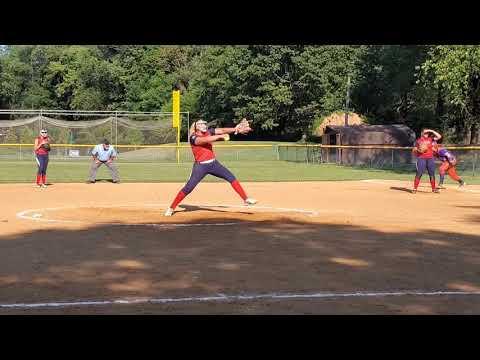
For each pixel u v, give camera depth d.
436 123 57.25
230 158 54.69
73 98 82.12
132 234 11.07
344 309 6.13
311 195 20.50
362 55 64.06
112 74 79.69
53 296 6.54
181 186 24.59
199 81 74.69
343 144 47.56
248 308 6.12
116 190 22.25
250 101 67.56
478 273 7.93
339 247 9.82
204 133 13.66
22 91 88.19
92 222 12.70
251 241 10.36
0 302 6.30
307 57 65.12
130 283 7.16
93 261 8.52
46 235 10.91
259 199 18.84
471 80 38.69
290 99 66.12
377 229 11.90
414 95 55.91
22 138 52.19
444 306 6.29
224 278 7.45
